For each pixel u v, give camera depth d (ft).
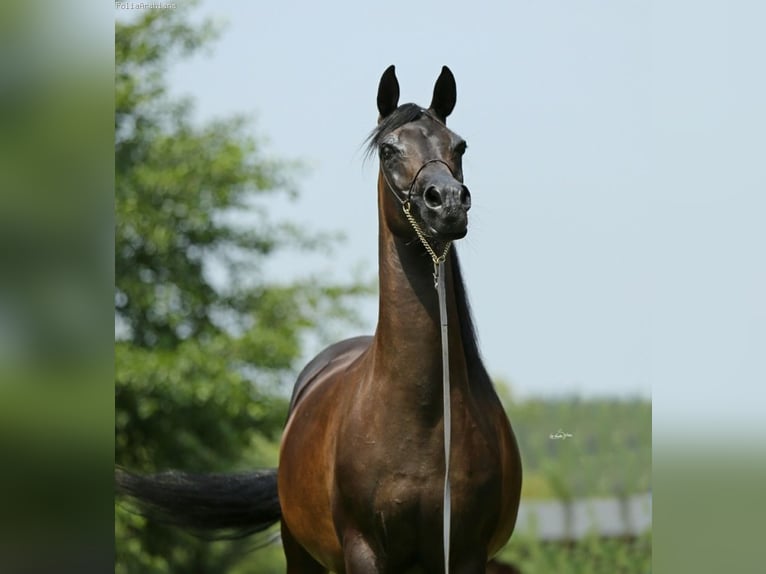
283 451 31.99
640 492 83.05
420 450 25.46
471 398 26.25
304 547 31.83
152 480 37.24
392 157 25.31
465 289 27.25
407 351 25.46
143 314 83.41
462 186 23.73
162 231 81.46
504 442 27.55
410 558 26.43
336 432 27.32
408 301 25.57
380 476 25.62
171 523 37.52
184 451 81.92
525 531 80.59
